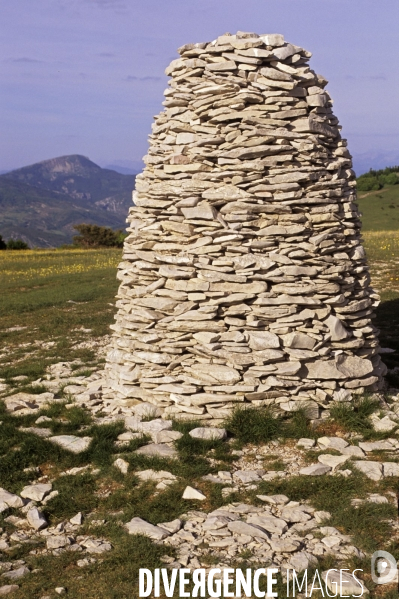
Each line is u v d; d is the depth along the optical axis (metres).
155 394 7.76
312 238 7.69
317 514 5.44
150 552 4.93
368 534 5.09
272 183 7.63
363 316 8.20
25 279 27.05
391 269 22.20
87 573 4.79
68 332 14.87
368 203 108.69
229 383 7.37
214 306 7.55
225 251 7.68
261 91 7.82
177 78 8.30
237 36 7.96
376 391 8.17
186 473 6.21
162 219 8.17
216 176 7.75
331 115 8.20
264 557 4.83
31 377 10.57
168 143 8.27
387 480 5.93
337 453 6.59
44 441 7.04
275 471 6.29
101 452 6.70
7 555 5.08
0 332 15.27
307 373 7.53
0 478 6.39
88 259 35.59
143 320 7.91
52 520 5.63
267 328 7.57
